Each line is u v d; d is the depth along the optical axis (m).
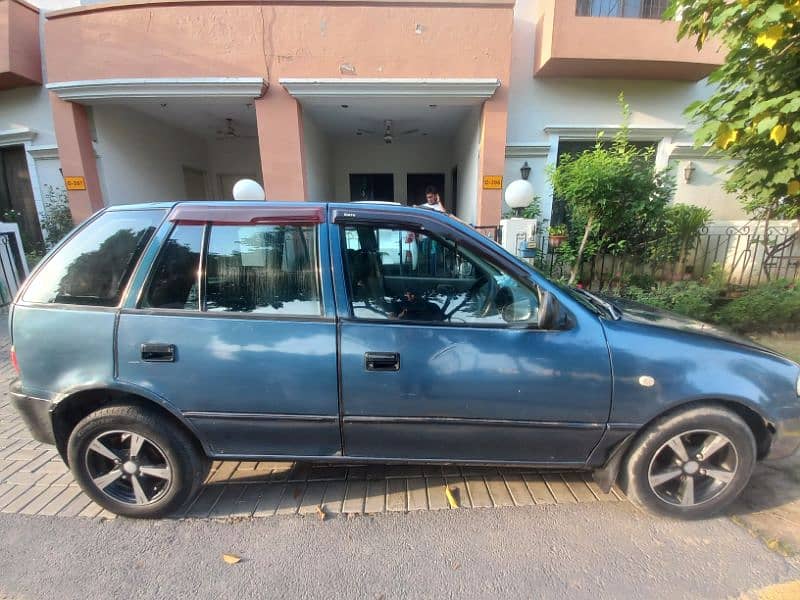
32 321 2.11
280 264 2.13
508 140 8.01
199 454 2.22
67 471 2.65
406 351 2.04
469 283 2.37
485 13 6.57
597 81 7.78
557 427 2.11
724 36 3.57
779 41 3.24
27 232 9.10
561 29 6.80
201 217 2.15
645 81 7.79
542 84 7.80
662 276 6.58
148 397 2.06
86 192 7.54
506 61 6.73
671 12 3.59
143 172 8.80
